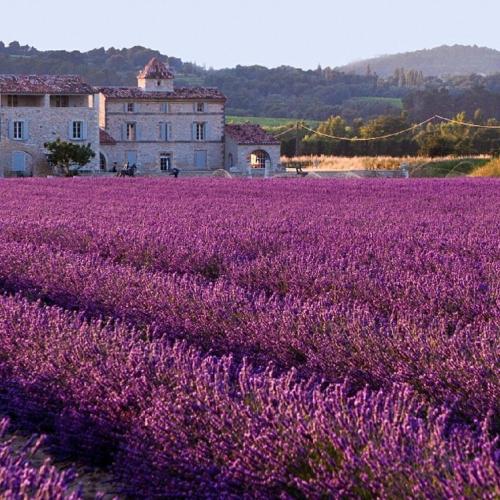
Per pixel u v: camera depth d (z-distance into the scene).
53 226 27.12
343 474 7.08
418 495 6.67
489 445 6.98
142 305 14.27
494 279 15.95
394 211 34.94
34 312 12.72
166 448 8.12
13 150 112.00
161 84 127.94
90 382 9.82
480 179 66.88
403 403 8.30
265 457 7.60
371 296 14.95
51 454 9.86
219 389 8.90
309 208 36.94
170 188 58.66
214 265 19.47
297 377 11.34
